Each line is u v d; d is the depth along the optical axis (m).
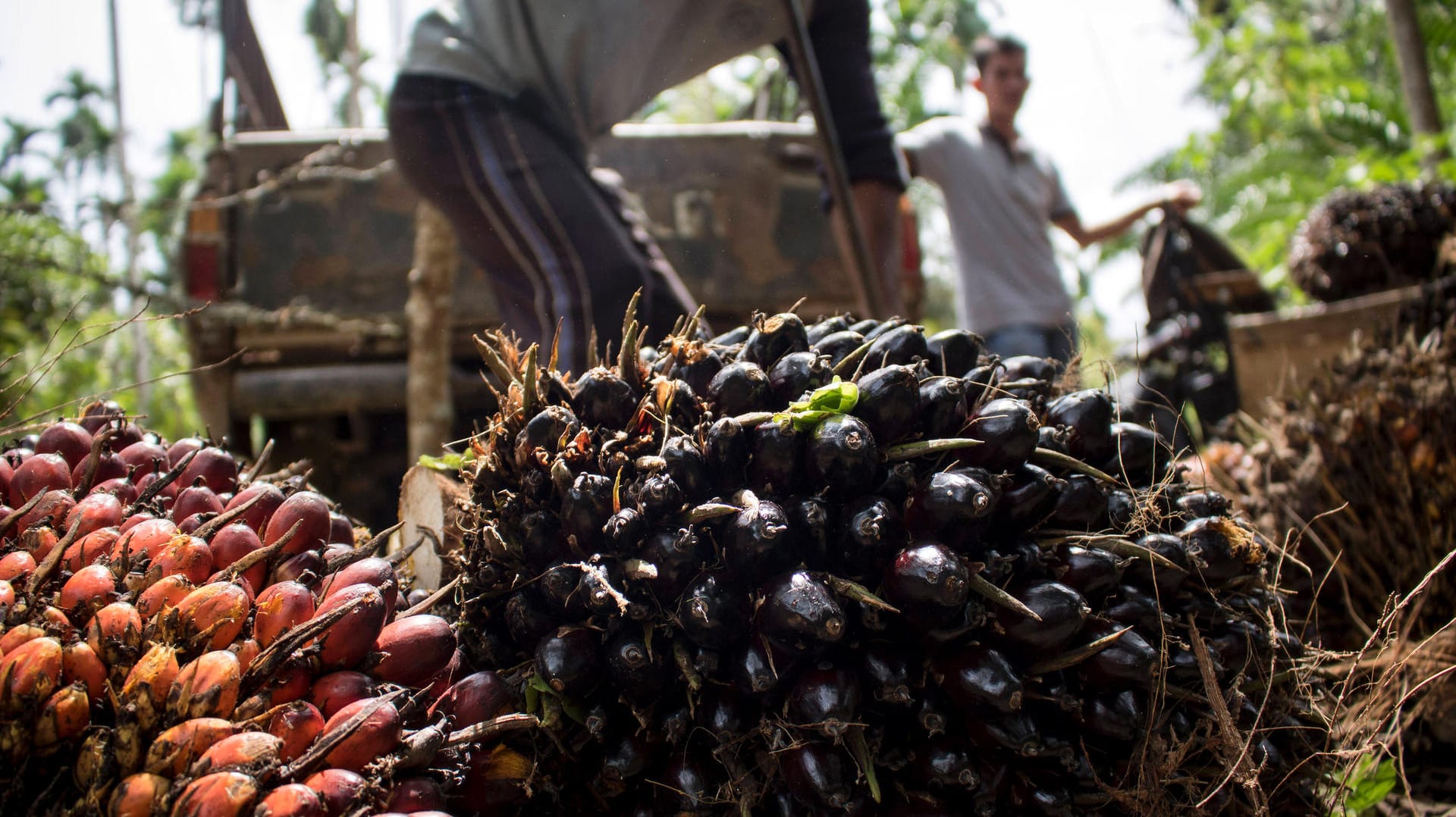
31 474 0.63
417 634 0.59
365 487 2.04
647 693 0.61
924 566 0.57
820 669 0.58
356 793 0.51
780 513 0.59
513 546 0.64
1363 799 0.79
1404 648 0.96
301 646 0.54
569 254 1.13
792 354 0.68
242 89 2.33
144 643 0.53
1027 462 0.67
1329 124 3.75
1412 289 1.53
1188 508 0.73
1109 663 0.62
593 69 1.20
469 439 0.74
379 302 2.01
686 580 0.60
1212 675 0.63
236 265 2.01
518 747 0.63
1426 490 1.05
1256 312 2.12
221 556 0.59
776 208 2.09
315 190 2.01
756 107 2.82
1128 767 0.63
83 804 0.49
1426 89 2.85
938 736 0.61
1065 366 0.89
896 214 1.53
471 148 1.15
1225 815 0.68
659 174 2.07
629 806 0.64
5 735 0.49
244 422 2.07
